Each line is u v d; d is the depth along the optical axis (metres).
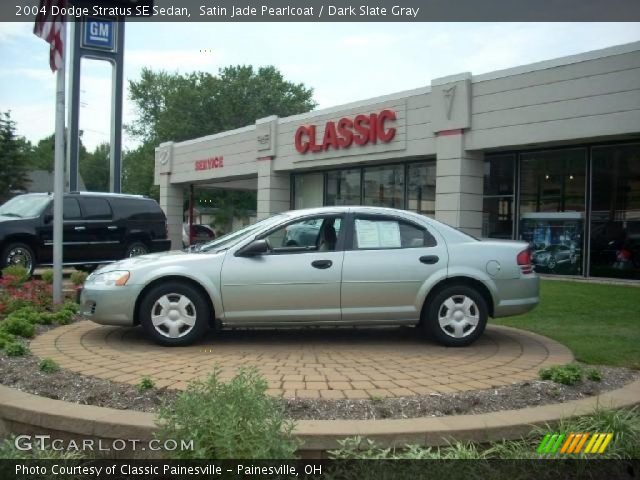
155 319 6.45
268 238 6.70
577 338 7.07
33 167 67.44
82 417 4.04
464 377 5.19
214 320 6.56
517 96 15.01
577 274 15.38
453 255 6.70
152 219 15.64
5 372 5.16
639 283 13.84
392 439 3.85
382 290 6.58
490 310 6.85
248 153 25.12
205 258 6.52
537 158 16.17
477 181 16.55
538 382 5.01
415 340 7.04
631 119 12.98
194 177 29.28
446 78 16.44
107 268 6.73
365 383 4.94
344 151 19.94
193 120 50.03
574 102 13.93
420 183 19.11
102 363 5.54
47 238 13.74
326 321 6.59
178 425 3.37
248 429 3.30
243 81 50.66
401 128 17.92
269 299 6.48
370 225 6.80
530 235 16.38
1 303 8.41
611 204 14.66
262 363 5.67
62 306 8.62
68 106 23.05
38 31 8.99
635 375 5.50
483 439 3.97
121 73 24.03
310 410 4.29
